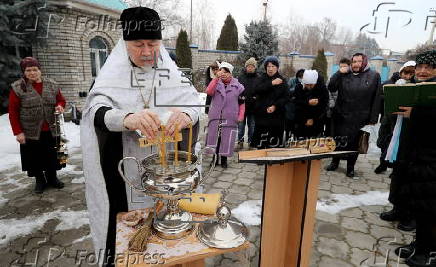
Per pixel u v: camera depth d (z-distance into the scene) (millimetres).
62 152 3533
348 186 3947
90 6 7688
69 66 7570
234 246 1075
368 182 4105
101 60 8664
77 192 3545
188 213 1227
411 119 2162
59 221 2895
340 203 3416
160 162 1105
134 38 1198
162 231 1125
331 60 17750
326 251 2492
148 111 1050
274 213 1620
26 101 3164
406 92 2107
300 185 1616
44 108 3289
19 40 6191
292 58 17328
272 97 4484
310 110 4266
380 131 4277
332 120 4285
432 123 2037
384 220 3029
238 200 3465
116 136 1350
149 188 1041
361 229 2854
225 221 1140
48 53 7277
